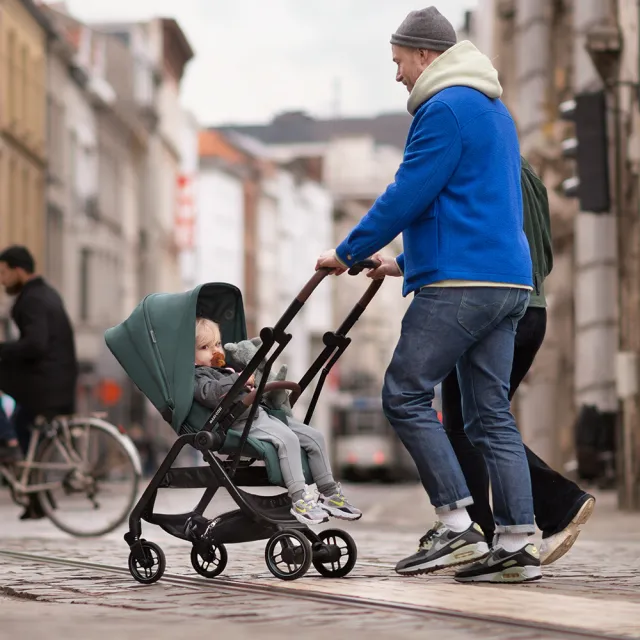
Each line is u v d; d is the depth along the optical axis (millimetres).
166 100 83125
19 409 12727
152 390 7773
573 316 36219
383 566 8430
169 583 7453
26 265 12734
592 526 16094
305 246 118188
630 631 5578
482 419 7488
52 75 58750
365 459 70250
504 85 40656
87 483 12180
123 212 70688
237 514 7602
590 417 28766
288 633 5492
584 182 18578
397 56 7637
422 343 7367
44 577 7883
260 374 7848
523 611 6129
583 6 31828
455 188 7375
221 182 99125
